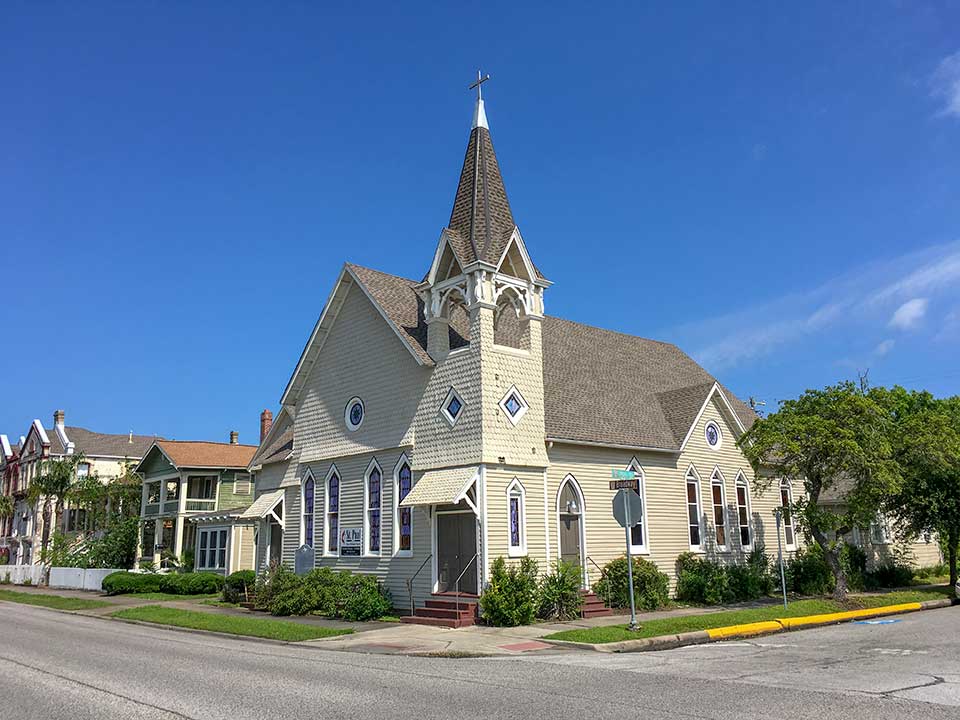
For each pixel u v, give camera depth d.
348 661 14.85
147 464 52.25
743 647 16.38
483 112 27.48
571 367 29.30
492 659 15.06
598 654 15.49
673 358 36.72
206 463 47.94
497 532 22.22
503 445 22.97
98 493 56.06
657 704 10.09
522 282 24.95
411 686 11.71
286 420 36.00
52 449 67.69
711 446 30.44
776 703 10.09
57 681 12.55
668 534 27.72
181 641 18.95
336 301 29.52
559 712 9.64
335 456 28.23
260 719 9.45
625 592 23.86
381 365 27.02
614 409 28.23
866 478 25.81
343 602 23.52
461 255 24.27
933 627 19.97
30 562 62.22
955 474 30.22
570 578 21.97
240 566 41.56
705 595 26.22
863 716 9.30
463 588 23.00
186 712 9.93
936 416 27.55
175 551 46.78
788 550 32.91
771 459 29.62
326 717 9.52
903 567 38.00
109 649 17.09
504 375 23.59
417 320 26.95
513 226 24.80
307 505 29.50
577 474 25.17
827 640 17.45
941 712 9.52
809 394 26.80
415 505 22.84
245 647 17.50
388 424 26.19
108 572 42.91
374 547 26.08
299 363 30.58
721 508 30.31
